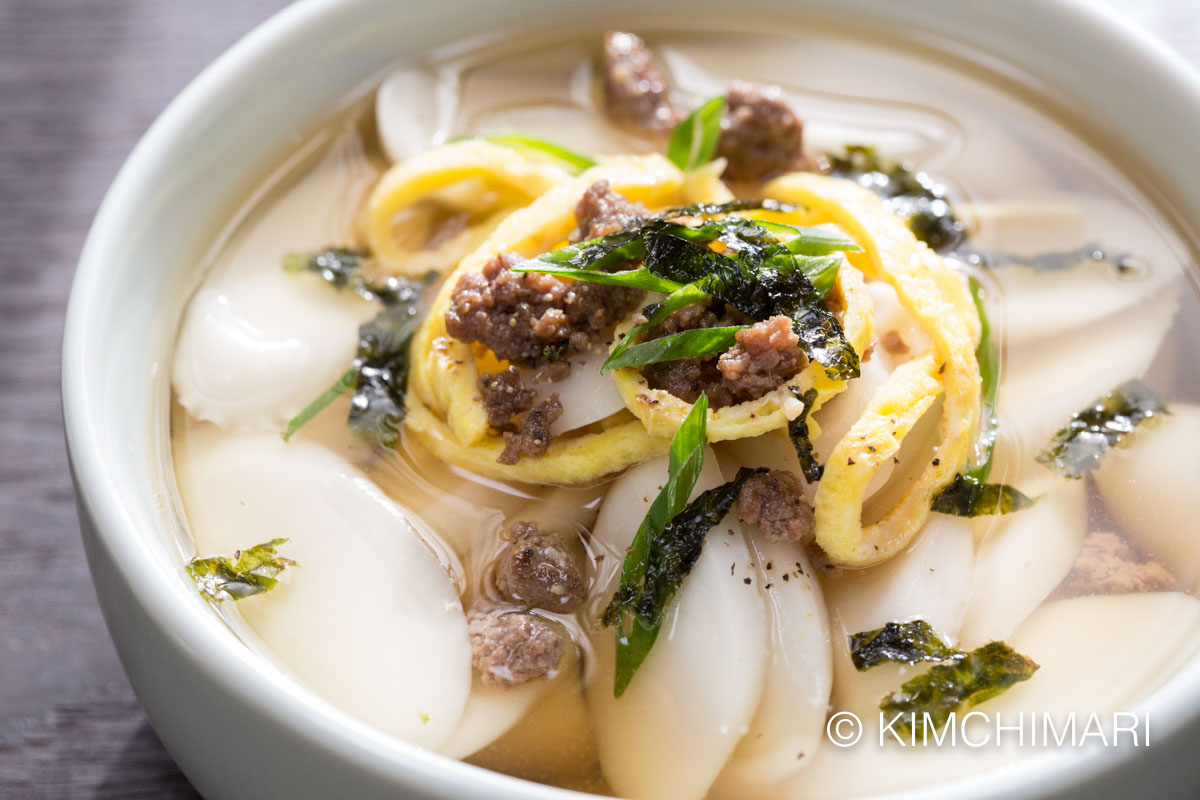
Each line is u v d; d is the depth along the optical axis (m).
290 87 0.36
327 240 0.35
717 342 0.30
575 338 0.31
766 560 0.30
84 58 0.43
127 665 0.29
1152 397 0.32
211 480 0.32
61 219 0.40
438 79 0.38
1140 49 0.35
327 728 0.26
